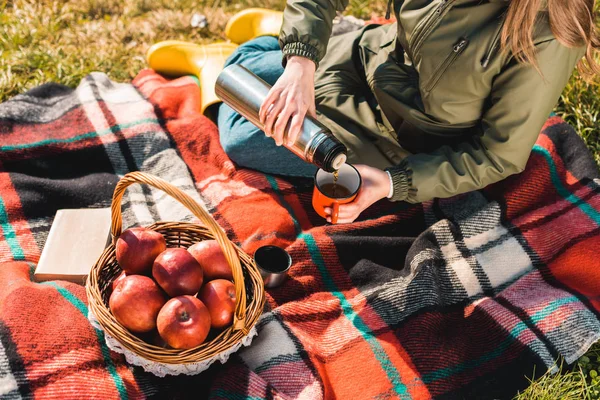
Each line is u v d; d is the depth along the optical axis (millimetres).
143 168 1476
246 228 1334
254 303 1050
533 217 1385
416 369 1119
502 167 1176
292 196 1443
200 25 2018
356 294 1265
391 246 1336
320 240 1314
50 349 1030
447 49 1112
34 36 1872
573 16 997
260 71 1446
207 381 1070
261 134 1403
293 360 1098
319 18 1175
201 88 1672
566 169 1512
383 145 1349
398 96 1271
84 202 1387
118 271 1118
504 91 1103
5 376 984
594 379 1162
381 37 1405
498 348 1168
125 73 1835
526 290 1280
